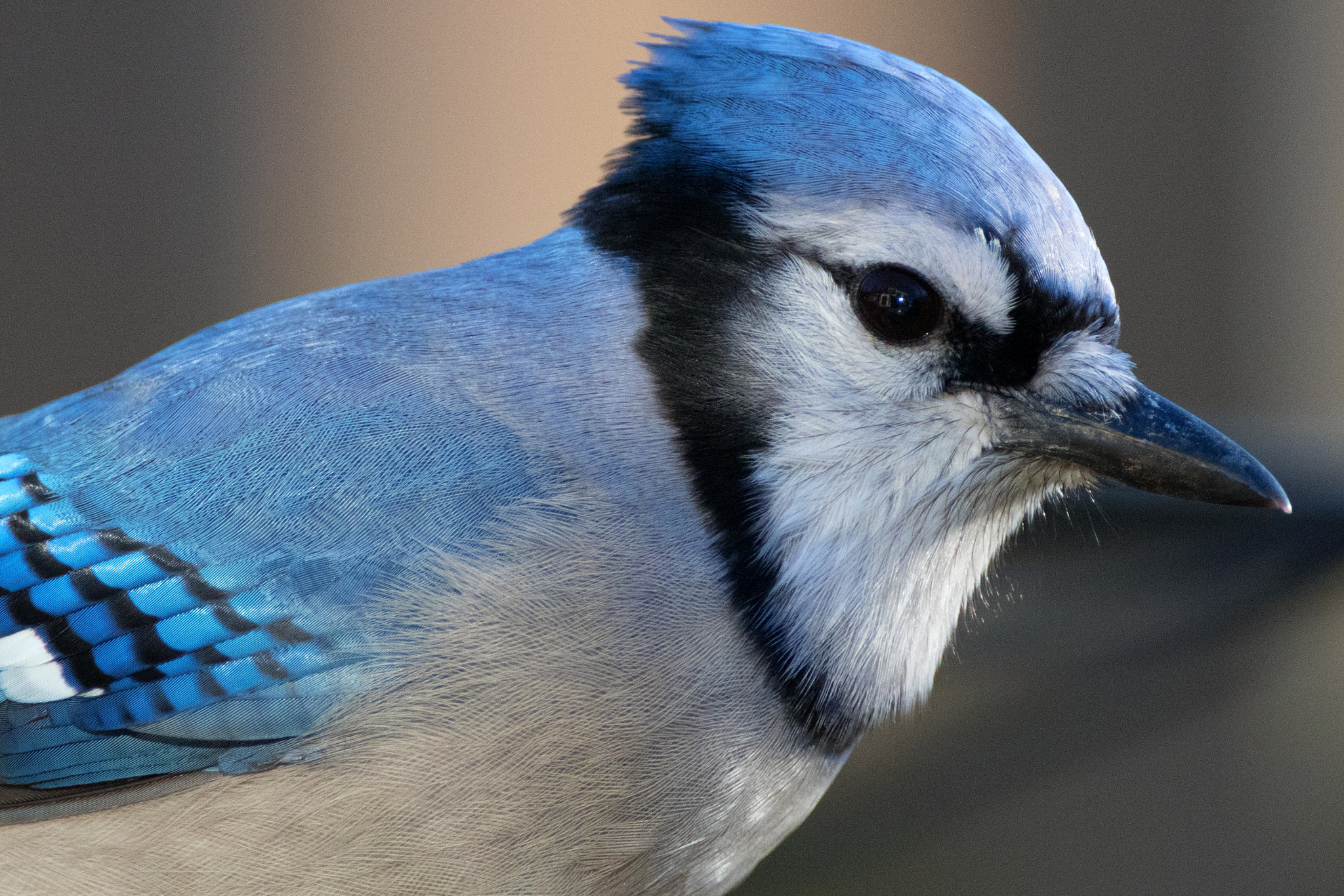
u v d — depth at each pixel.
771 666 2.01
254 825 2.00
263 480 2.01
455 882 2.00
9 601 2.01
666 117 2.01
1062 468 2.01
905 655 2.01
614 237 2.01
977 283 2.00
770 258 2.00
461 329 2.01
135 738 2.00
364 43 2.44
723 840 2.01
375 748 2.00
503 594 2.00
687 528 2.00
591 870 2.00
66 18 2.44
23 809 2.00
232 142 2.44
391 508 2.00
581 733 2.00
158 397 2.02
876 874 2.06
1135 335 2.40
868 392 2.01
